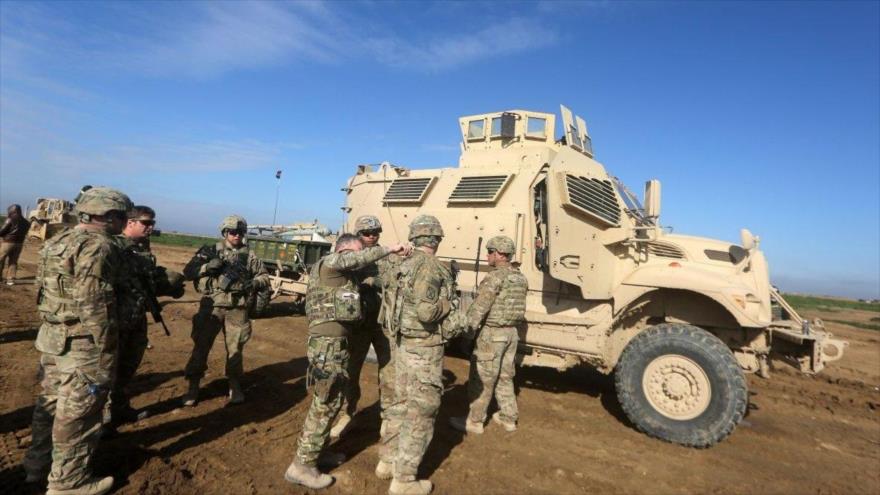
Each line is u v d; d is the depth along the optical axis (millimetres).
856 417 5906
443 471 3676
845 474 4191
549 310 5742
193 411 4445
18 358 5559
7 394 4438
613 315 5309
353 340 4086
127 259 3498
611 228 5672
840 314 23516
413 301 3211
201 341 4516
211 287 4547
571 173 5355
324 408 3219
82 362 2811
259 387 5258
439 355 3289
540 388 6184
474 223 6188
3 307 8273
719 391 4363
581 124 7094
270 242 10711
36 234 19078
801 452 4648
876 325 18156
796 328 5215
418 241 3373
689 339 4531
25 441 3564
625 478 3818
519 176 6066
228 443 3834
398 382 3402
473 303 4297
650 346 4676
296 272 10359
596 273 5520
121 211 3039
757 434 5059
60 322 2814
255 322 9086
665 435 4539
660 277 5051
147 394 4793
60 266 2826
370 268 4109
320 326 3238
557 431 4688
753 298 4723
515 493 3439
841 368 9102
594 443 4461
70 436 2781
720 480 3902
